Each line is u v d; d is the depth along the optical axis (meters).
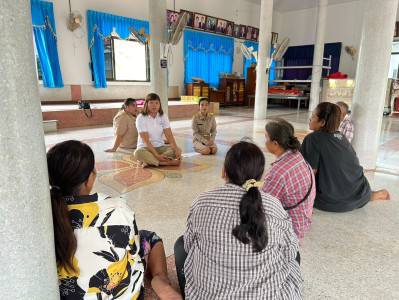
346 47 13.44
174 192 2.97
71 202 1.00
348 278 1.70
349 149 2.38
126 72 10.22
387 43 3.43
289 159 1.69
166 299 1.34
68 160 0.99
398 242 2.09
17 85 0.74
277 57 8.77
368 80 3.56
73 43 8.79
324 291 1.59
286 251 1.15
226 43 13.21
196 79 11.69
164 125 3.94
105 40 9.49
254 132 6.54
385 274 1.75
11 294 0.83
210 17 12.16
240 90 13.52
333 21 13.84
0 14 0.69
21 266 0.83
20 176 0.78
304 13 14.59
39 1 7.82
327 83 10.88
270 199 1.09
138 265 1.25
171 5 10.88
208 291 1.08
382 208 2.64
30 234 0.83
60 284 1.05
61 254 0.97
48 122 6.33
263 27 8.55
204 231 1.05
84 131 6.45
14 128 0.75
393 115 10.30
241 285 1.04
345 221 2.39
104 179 3.33
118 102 9.80
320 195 2.47
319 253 1.94
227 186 1.08
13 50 0.72
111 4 9.41
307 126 7.62
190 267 1.21
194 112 9.73
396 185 3.26
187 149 4.88
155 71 6.13
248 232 0.97
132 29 8.02
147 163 3.76
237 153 1.08
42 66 8.16
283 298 1.10
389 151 4.91
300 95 12.32
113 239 1.03
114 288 1.10
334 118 2.30
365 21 3.49
